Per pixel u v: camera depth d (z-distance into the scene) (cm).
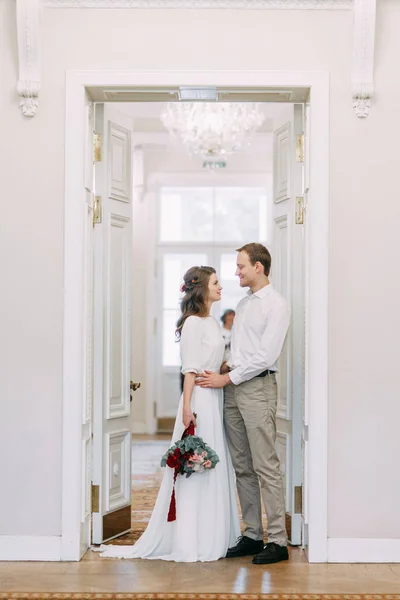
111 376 506
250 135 822
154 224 1060
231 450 483
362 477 463
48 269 464
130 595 395
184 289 483
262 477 461
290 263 501
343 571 441
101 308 496
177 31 468
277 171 531
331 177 467
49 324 464
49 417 463
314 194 466
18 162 466
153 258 1061
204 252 1064
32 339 464
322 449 460
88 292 479
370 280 466
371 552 459
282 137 521
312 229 465
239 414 477
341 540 460
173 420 1068
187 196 1066
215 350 473
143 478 731
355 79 465
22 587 408
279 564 454
